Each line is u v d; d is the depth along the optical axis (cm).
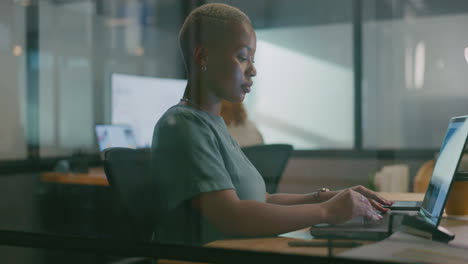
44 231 62
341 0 404
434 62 396
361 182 341
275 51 413
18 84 324
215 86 79
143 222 73
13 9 327
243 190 77
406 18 398
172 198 69
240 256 54
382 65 402
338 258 51
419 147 391
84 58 385
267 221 66
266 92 416
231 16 78
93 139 338
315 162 374
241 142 144
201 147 72
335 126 406
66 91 358
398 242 58
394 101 400
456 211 84
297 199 89
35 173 290
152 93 263
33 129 320
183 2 432
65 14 368
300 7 411
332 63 409
